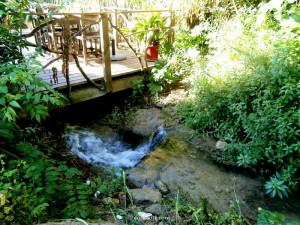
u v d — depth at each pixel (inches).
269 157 98.8
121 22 290.8
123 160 132.9
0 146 83.1
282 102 101.2
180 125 151.1
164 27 209.5
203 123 141.2
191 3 220.5
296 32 119.4
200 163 116.1
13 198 64.7
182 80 196.5
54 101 78.0
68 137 149.1
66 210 74.5
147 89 201.2
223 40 151.8
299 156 96.1
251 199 94.5
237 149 112.6
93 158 133.4
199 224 77.2
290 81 103.3
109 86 170.1
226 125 126.1
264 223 55.9
